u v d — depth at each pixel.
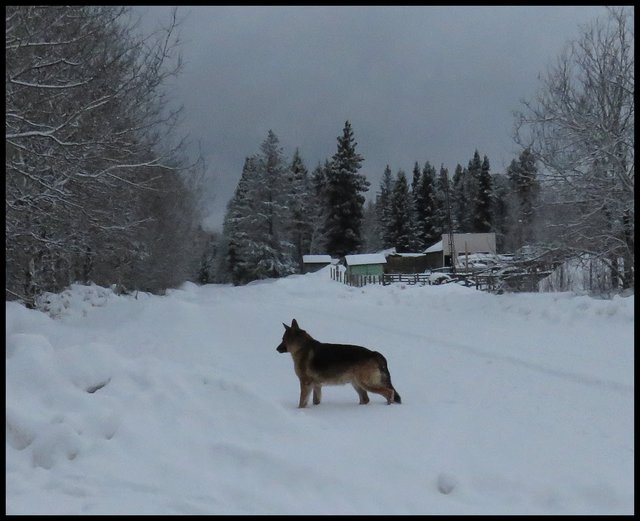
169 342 12.38
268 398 6.80
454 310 20.09
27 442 5.63
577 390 8.25
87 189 13.23
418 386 8.89
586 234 19.03
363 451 5.64
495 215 83.75
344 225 73.88
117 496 4.66
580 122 18.64
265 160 69.44
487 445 5.89
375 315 19.88
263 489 4.81
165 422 6.05
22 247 14.52
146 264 31.91
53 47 11.69
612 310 14.10
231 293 41.62
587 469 5.17
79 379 6.95
